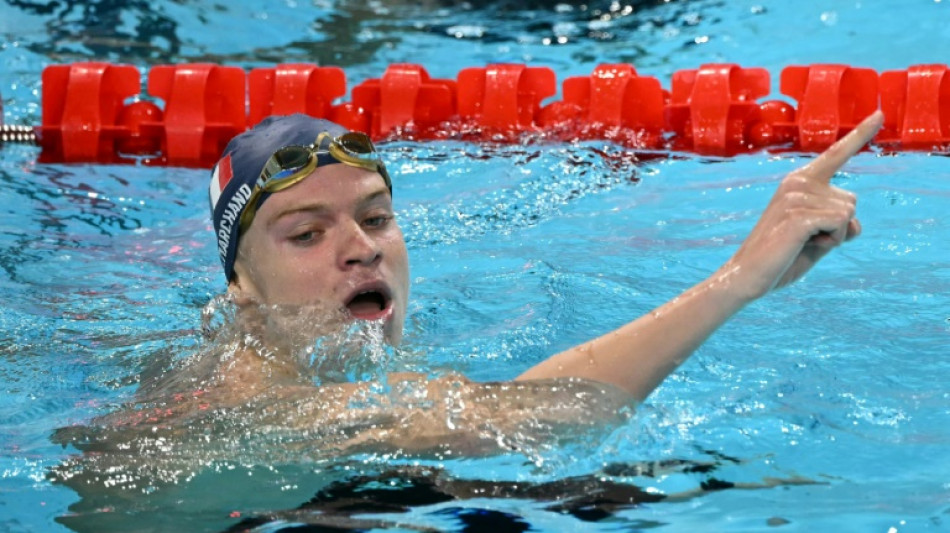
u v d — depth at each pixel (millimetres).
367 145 8453
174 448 7488
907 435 7734
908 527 6398
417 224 13945
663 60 23984
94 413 8305
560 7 28766
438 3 29516
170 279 12211
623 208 14477
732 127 17609
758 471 7203
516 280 11617
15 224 14266
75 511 6832
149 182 16578
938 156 15969
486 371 9008
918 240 12477
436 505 6758
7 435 7977
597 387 7148
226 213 8664
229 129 18266
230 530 6555
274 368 8297
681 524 6492
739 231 13133
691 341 7074
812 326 10016
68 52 23422
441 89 18750
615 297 10961
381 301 8539
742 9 27094
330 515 6668
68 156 17828
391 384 7711
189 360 8891
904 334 9766
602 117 18344
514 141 17797
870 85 17562
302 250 8211
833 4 26422
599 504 6746
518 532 6430
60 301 11344
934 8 25172
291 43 25734
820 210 6891
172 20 26016
